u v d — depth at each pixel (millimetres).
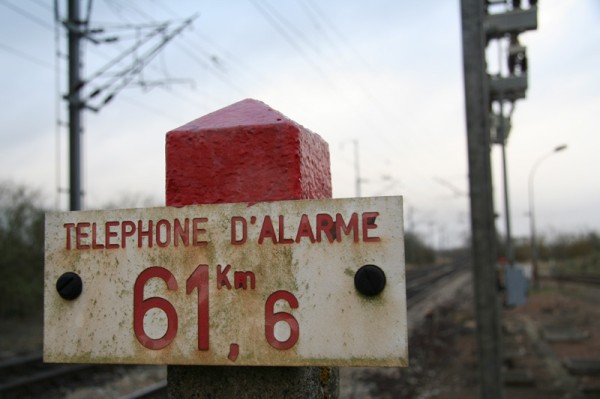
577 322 20156
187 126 1587
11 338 14023
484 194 6523
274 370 1450
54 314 1490
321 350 1329
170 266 1434
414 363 12625
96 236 1488
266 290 1372
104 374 9789
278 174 1499
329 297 1336
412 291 29969
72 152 11469
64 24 11445
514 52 7602
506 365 12297
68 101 11516
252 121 1545
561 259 85062
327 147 1888
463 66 6672
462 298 31828
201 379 1493
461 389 10227
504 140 10609
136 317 1439
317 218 1362
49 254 1514
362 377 11008
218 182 1532
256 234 1392
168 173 1566
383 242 1321
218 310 1395
